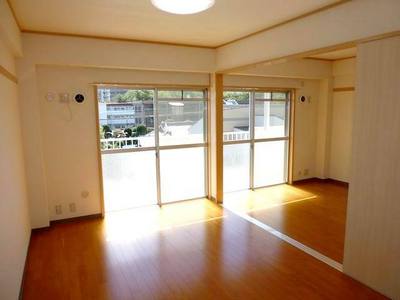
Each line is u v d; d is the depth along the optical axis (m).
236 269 3.08
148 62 4.29
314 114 6.40
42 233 3.96
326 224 4.22
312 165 6.57
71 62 3.85
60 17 3.09
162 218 4.48
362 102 2.66
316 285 2.79
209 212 4.72
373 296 2.62
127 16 3.09
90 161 4.34
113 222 4.32
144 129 4.76
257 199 5.35
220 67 4.67
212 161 5.18
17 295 2.50
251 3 2.74
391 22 2.37
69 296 2.67
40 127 3.88
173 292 2.71
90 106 4.23
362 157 2.70
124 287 2.79
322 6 2.84
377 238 2.64
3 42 2.67
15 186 2.88
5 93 2.68
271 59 3.60
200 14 3.05
